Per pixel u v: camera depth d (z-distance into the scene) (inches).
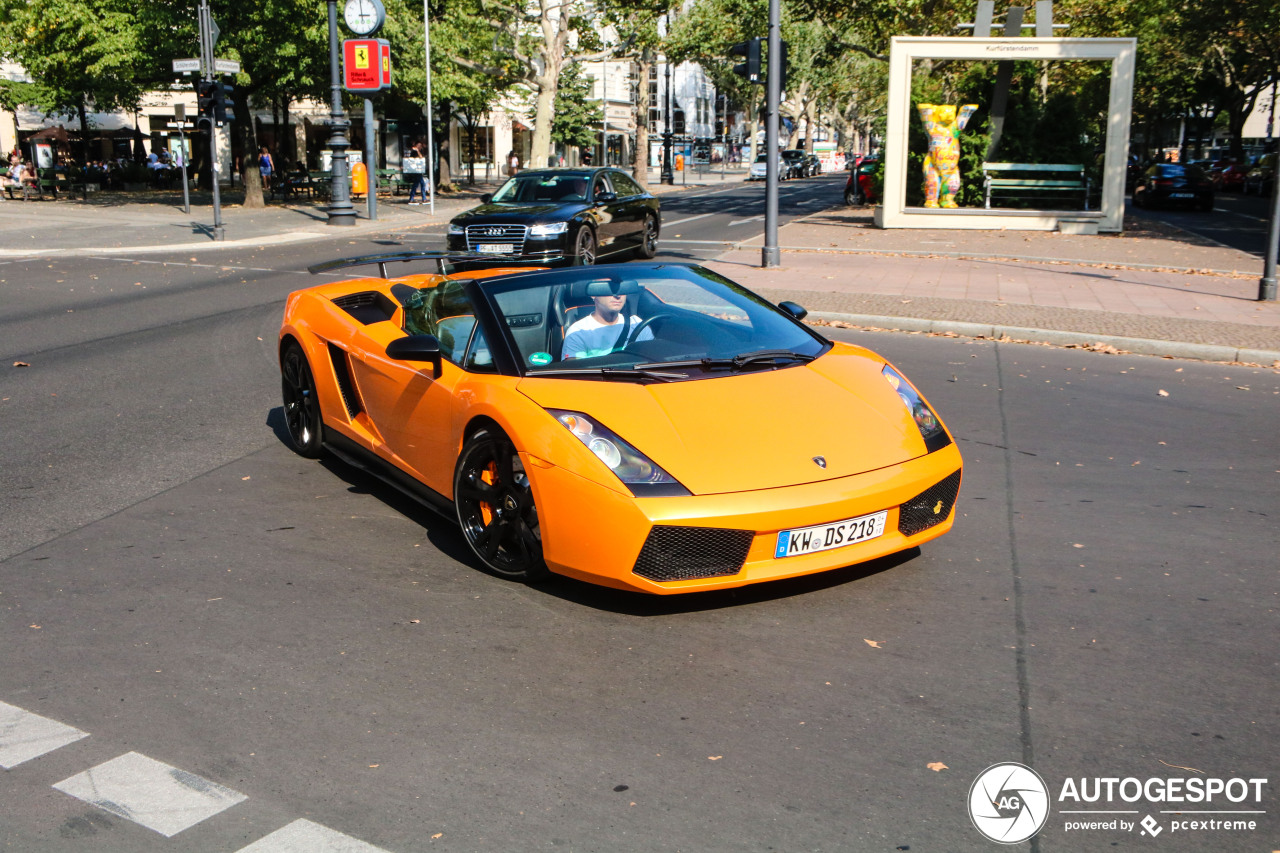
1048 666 134.0
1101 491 210.5
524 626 148.1
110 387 315.0
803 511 143.7
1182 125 2935.5
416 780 109.7
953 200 927.0
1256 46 1658.5
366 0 991.6
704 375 167.6
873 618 149.2
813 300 479.2
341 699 127.6
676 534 140.8
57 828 102.0
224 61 794.8
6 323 434.9
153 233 861.2
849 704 124.6
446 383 176.9
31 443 252.5
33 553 179.3
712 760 112.5
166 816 103.8
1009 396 301.6
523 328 176.6
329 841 99.3
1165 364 357.1
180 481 221.8
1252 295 505.4
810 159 2669.8
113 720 123.2
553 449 149.3
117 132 1729.8
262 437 259.1
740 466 146.3
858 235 849.5
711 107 4057.6
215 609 155.3
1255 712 122.0
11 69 1582.2
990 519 192.9
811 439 153.6
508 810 104.0
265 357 361.7
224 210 1144.2
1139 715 121.4
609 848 97.6
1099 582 162.2
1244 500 204.4
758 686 129.4
